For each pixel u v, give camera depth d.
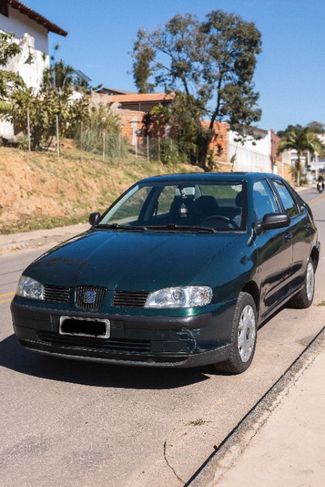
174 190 6.28
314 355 5.22
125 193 6.63
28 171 20.81
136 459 3.72
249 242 5.43
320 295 8.28
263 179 6.67
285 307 7.51
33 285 4.93
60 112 24.50
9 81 23.45
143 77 56.44
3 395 4.79
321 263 10.93
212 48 40.44
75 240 5.68
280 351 5.80
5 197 18.95
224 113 41.69
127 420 4.30
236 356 4.93
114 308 4.59
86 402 4.63
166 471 3.56
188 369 5.30
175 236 5.46
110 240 5.46
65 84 30.36
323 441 3.69
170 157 34.78
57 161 23.34
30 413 4.44
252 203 5.94
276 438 3.73
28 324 4.89
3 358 5.71
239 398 4.66
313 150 71.06
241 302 4.95
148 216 6.15
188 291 4.56
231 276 4.85
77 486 3.43
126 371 5.29
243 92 41.88
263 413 4.08
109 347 4.63
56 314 4.73
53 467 3.64
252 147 65.50
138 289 4.57
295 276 6.76
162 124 41.19
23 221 18.41
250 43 40.94
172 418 4.32
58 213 20.02
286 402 4.25
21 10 28.72
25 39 28.33
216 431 4.09
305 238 7.11
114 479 3.49
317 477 3.29
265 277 5.59
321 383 4.59
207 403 4.58
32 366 5.46
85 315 4.63
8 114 23.45
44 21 30.66
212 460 3.47
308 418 4.00
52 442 3.97
